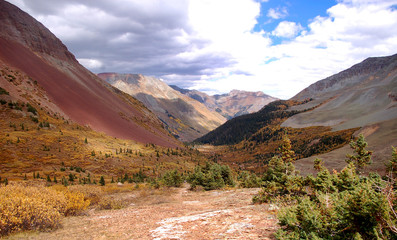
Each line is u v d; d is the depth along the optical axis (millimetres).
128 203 21922
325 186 9672
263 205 12398
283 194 13406
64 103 175750
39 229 9867
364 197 4863
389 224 4250
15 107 117375
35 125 113375
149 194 29484
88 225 11039
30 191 12328
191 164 151625
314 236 4828
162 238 7562
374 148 77500
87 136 135750
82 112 180250
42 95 160875
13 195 10859
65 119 152500
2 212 8938
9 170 68500
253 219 8875
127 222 11227
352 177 9148
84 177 71375
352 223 4914
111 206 18328
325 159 86125
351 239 4832
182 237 7449
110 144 137625
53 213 10484
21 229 9312
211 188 33031
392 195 4691
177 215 12328
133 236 8258
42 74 199000
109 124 189625
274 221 8164
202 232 7801
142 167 107812
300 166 84875
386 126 126938
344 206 5195
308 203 5891
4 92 125062
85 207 15219
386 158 50844
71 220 12516
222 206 15156
